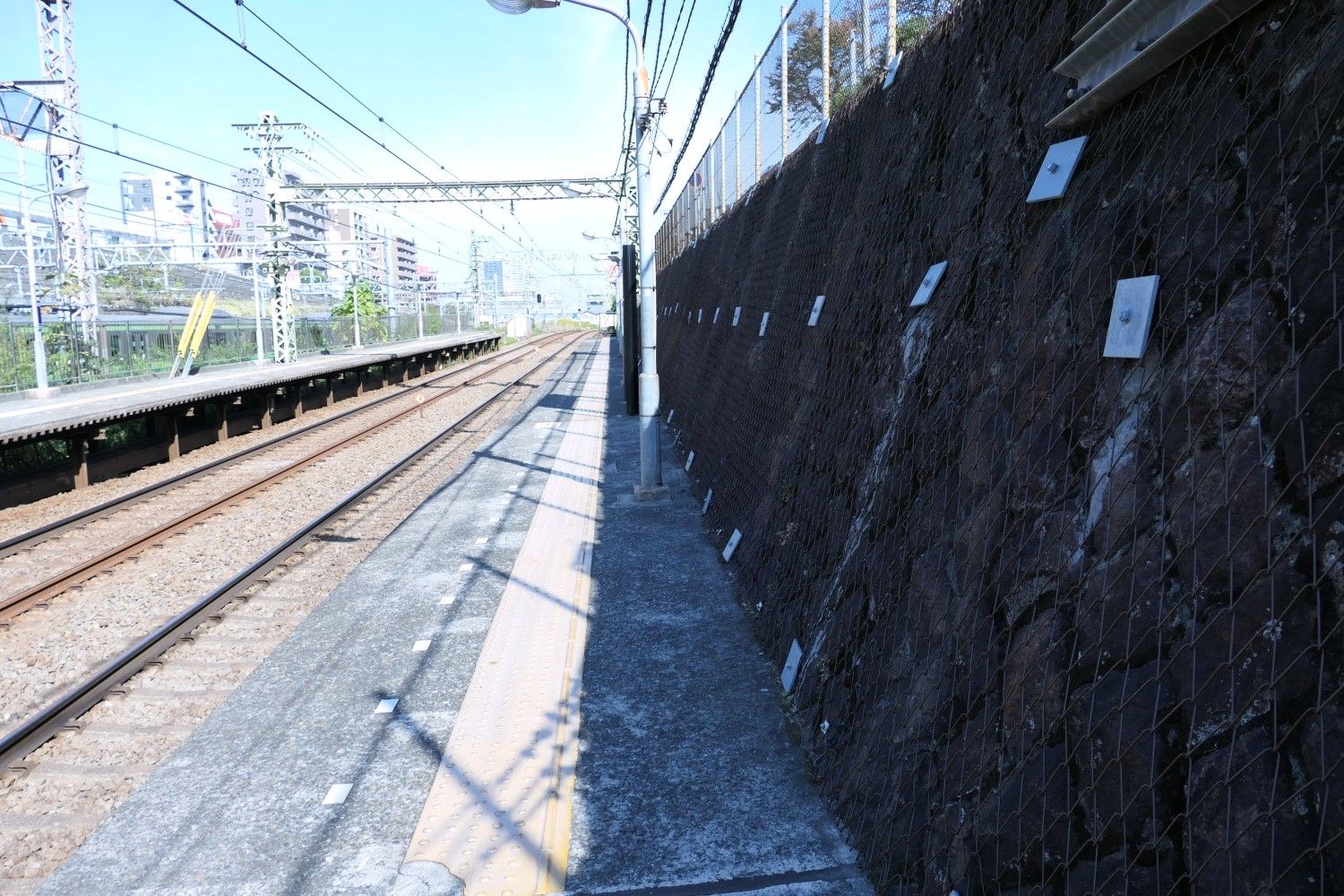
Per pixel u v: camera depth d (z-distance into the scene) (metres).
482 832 3.53
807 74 8.09
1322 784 1.57
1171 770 1.92
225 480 12.26
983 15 4.05
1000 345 3.16
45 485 11.69
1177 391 2.14
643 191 9.57
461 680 5.04
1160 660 2.02
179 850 3.51
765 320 8.12
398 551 8.00
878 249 5.11
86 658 5.80
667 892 3.13
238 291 58.88
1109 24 2.56
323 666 5.35
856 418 4.82
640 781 3.87
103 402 14.01
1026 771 2.44
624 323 17.61
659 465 9.75
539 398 22.45
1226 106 2.17
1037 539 2.64
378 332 44.16
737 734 4.26
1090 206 2.74
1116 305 2.41
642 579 6.71
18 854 3.63
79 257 26.22
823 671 4.22
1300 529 1.71
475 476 11.73
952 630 3.05
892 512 3.89
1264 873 1.65
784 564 5.53
